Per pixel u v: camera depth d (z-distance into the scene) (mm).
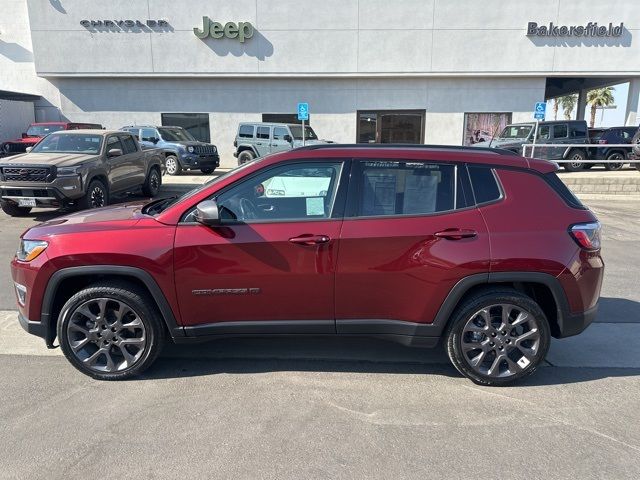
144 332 3662
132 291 3615
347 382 3764
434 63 20156
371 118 21234
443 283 3527
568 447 2961
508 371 3664
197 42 20312
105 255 3496
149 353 3691
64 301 3803
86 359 3699
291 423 3193
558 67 20156
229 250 3512
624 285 6145
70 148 10500
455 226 3527
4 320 4887
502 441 3018
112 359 3717
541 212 3596
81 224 3725
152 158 12836
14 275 3760
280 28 20109
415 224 3535
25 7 21234
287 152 3717
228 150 21641
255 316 3645
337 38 20094
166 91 21219
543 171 3701
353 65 20266
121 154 11000
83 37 20312
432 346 3672
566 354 4281
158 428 3121
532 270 3508
